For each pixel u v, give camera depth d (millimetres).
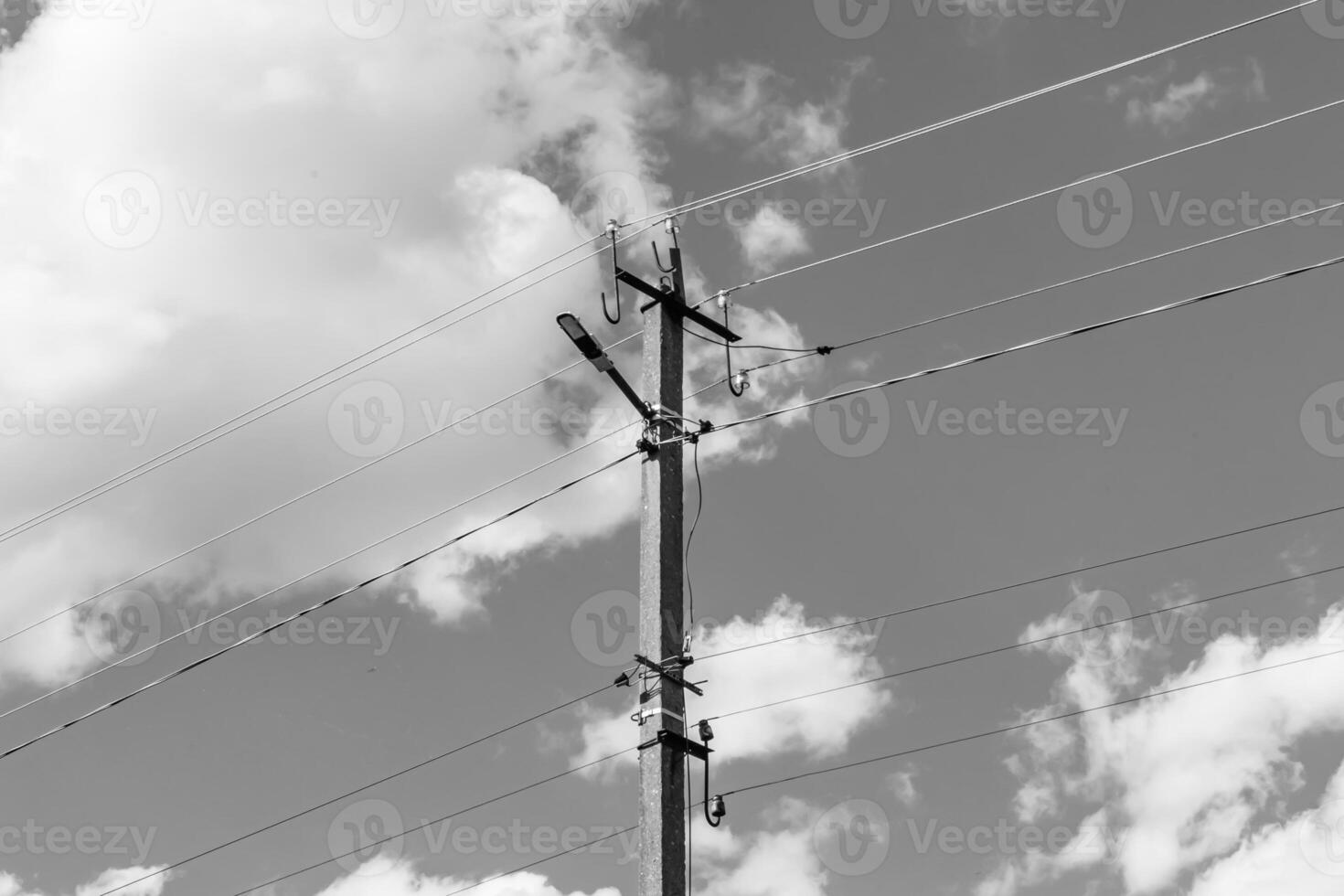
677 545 13203
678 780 12180
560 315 13211
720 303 14523
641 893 11773
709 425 13766
